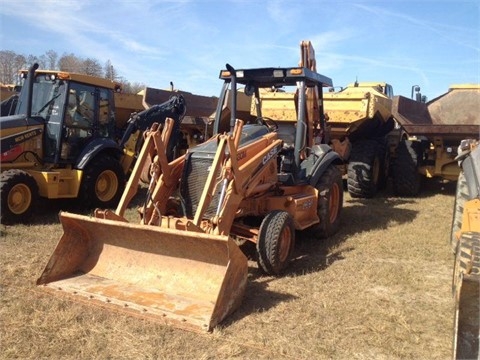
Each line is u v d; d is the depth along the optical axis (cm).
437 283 471
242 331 361
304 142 604
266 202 544
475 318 260
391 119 1048
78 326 364
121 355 328
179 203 500
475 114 1120
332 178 619
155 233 410
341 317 388
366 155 903
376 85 1209
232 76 597
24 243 589
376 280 475
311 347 342
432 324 380
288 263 501
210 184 436
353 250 580
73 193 775
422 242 612
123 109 1090
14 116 756
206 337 348
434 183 1106
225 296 374
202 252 407
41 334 354
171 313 374
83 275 451
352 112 896
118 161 838
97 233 459
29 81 757
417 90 1218
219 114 616
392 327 373
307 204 569
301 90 597
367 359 329
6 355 327
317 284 461
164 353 330
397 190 947
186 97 1215
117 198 830
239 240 604
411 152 918
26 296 417
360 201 898
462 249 308
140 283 427
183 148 1161
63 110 762
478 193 401
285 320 381
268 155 533
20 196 696
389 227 689
